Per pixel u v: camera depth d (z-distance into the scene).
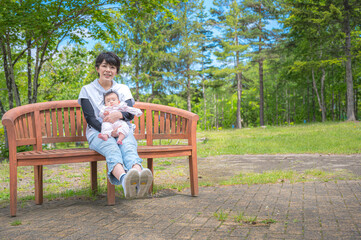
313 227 2.32
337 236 2.10
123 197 3.75
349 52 27.22
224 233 2.25
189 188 4.34
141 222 2.60
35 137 3.48
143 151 3.33
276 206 3.02
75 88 23.44
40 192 3.60
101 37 13.31
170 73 34.34
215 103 53.97
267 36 38.19
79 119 3.79
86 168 7.78
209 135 22.39
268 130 23.48
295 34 34.69
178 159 9.06
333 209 2.83
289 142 12.89
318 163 6.96
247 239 2.11
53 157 2.97
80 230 2.39
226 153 10.57
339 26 30.53
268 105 52.78
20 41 11.62
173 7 35.66
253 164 7.40
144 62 31.66
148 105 4.01
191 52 37.00
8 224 2.65
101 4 11.42
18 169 7.74
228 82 43.34
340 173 5.30
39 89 21.88
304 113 49.81
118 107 3.15
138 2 11.49
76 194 4.07
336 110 45.69
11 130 2.91
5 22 9.73
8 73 13.16
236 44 38.25
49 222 2.64
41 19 10.18
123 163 2.91
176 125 4.07
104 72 3.34
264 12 38.16
